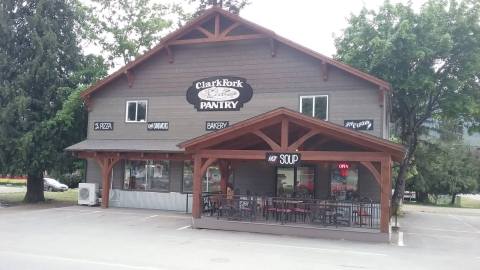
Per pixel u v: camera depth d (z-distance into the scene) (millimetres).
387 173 13922
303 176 19281
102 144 21656
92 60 26250
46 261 9922
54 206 22516
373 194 18031
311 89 19156
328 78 18953
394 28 23141
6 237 13109
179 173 21500
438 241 14938
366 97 18328
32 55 23969
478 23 22828
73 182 39469
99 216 18328
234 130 15258
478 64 22797
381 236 13875
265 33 19453
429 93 24078
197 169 15938
